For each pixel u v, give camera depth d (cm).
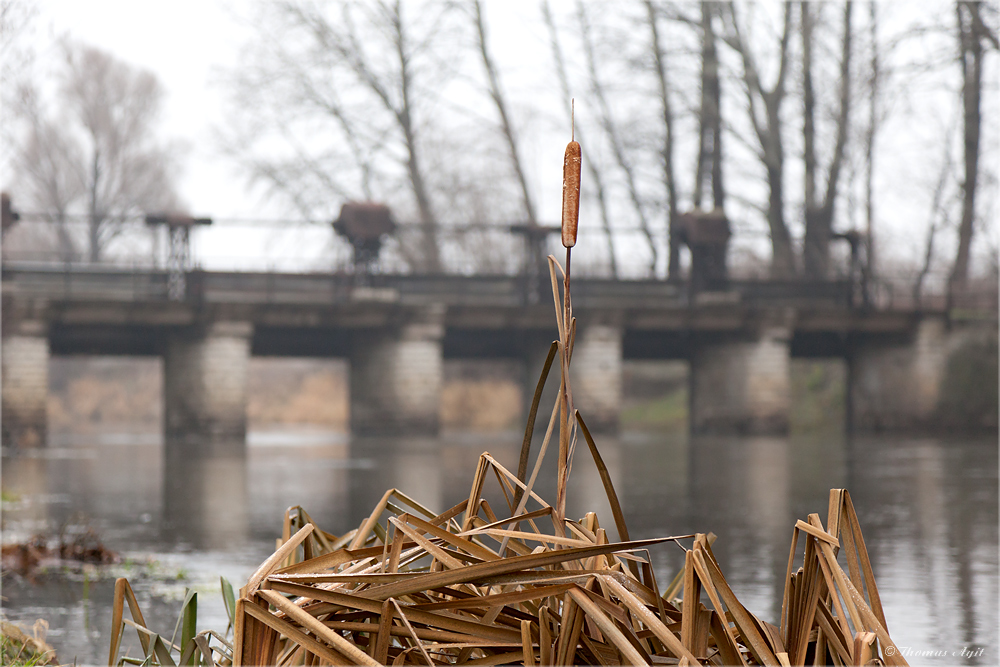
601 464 317
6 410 3891
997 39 5109
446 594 293
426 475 2322
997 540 1237
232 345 4181
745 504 1666
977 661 612
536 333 4750
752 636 275
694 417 4994
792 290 5078
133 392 9662
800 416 5844
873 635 270
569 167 278
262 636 267
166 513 1566
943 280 5578
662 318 4572
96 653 613
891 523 1427
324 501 1725
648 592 293
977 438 4550
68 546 1099
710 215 4756
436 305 4416
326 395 8488
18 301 3891
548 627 286
